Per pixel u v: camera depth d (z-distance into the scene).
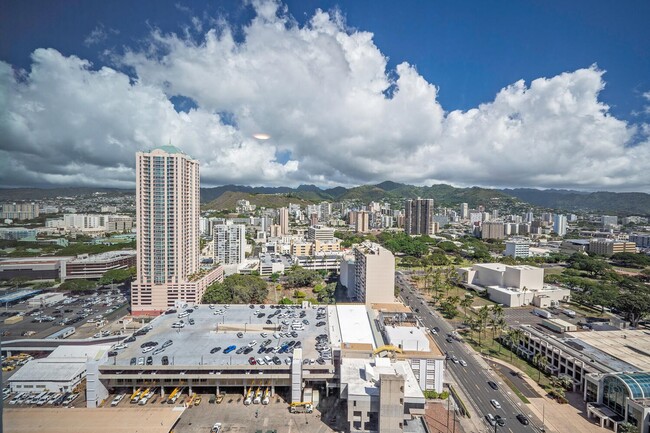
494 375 143.00
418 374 126.88
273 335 146.88
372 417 97.75
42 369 130.62
